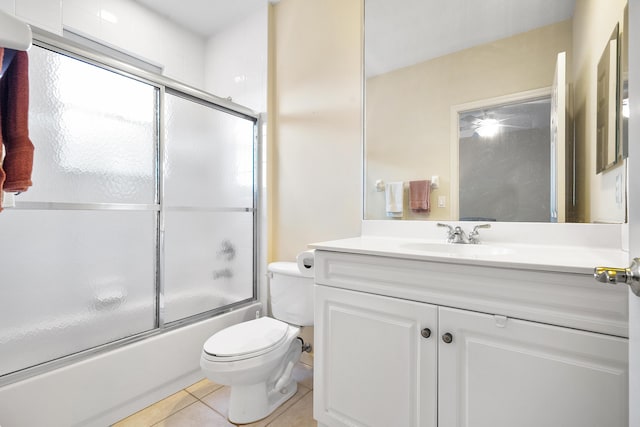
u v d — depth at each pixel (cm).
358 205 175
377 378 111
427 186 153
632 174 49
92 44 197
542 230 125
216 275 194
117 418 141
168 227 169
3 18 49
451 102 147
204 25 240
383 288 110
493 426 90
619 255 100
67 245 132
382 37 166
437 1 151
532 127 128
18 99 80
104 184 143
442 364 98
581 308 80
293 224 204
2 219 117
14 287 119
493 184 136
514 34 132
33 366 122
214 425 140
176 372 163
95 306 140
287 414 148
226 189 200
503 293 89
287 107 207
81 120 135
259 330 152
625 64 97
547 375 83
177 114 175
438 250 136
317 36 193
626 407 74
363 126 173
